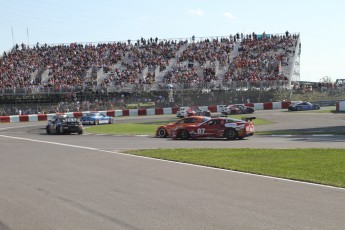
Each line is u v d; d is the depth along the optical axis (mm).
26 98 55875
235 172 12555
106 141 24625
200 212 7934
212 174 12219
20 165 14680
